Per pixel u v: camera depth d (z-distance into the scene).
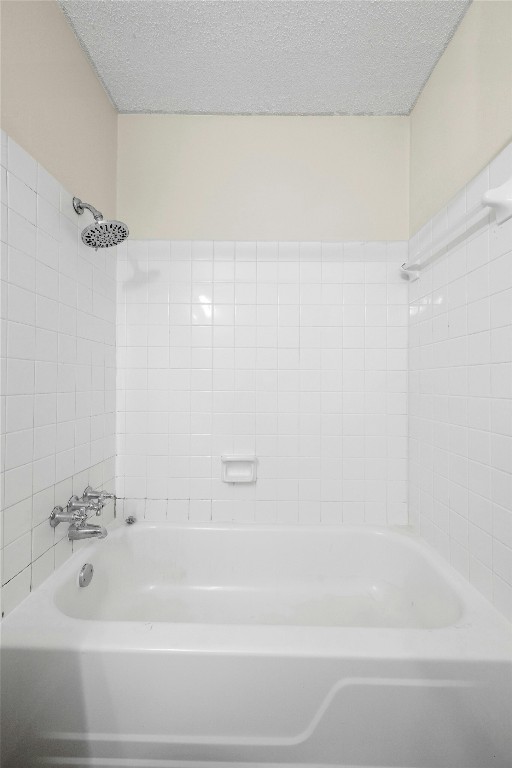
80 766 0.88
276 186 1.68
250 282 1.68
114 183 1.65
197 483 1.68
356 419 1.68
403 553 1.51
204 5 1.18
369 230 1.68
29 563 1.07
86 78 1.40
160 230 1.68
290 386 1.68
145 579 1.60
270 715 0.87
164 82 1.50
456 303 1.27
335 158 1.68
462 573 1.22
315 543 1.62
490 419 1.08
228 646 0.88
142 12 1.21
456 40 1.26
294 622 1.44
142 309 1.68
